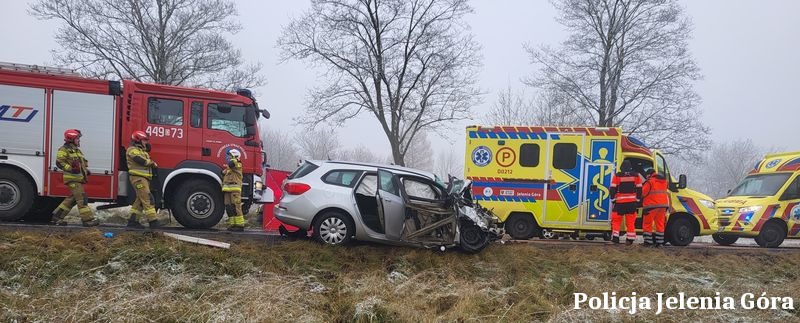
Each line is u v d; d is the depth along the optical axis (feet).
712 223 39.40
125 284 24.13
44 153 31.22
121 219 45.57
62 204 31.14
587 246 36.14
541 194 39.29
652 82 70.38
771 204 43.68
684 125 71.56
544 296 27.78
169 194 33.04
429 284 27.40
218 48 75.66
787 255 37.14
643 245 37.06
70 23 70.44
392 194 30.78
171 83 73.67
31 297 22.86
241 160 33.83
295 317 22.52
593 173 38.86
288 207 30.53
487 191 39.83
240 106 34.06
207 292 24.21
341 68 66.69
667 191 37.96
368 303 23.82
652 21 69.82
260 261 28.32
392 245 31.37
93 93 31.96
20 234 27.61
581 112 81.97
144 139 30.99
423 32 65.41
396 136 66.59
